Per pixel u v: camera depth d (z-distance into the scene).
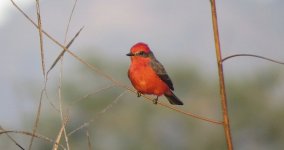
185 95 17.56
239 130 17.72
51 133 12.83
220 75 4.61
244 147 17.83
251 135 17.92
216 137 17.30
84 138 14.48
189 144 17.19
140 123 16.58
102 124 15.46
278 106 17.41
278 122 17.52
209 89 17.48
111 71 15.65
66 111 4.81
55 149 4.70
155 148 16.69
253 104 17.72
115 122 15.65
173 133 17.14
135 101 16.50
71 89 13.52
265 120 17.50
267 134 17.44
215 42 4.64
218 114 17.58
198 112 17.38
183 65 17.61
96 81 14.66
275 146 17.53
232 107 17.88
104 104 14.76
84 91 14.10
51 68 4.77
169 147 17.09
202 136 17.25
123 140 16.20
